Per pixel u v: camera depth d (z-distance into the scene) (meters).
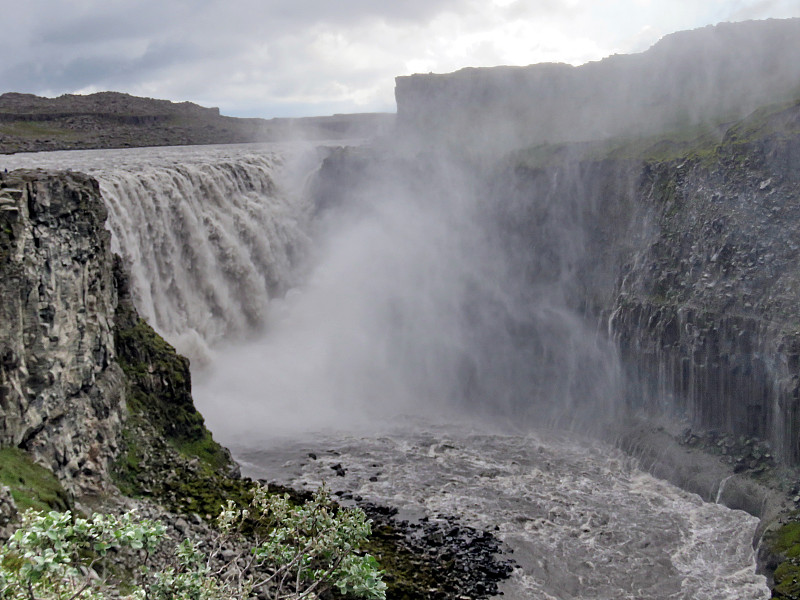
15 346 36.12
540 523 49.75
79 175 46.97
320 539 21.73
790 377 52.34
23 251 37.34
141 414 47.22
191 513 40.31
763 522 49.53
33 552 16.06
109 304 48.66
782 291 55.53
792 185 58.19
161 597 18.42
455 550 45.12
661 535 49.16
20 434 35.84
